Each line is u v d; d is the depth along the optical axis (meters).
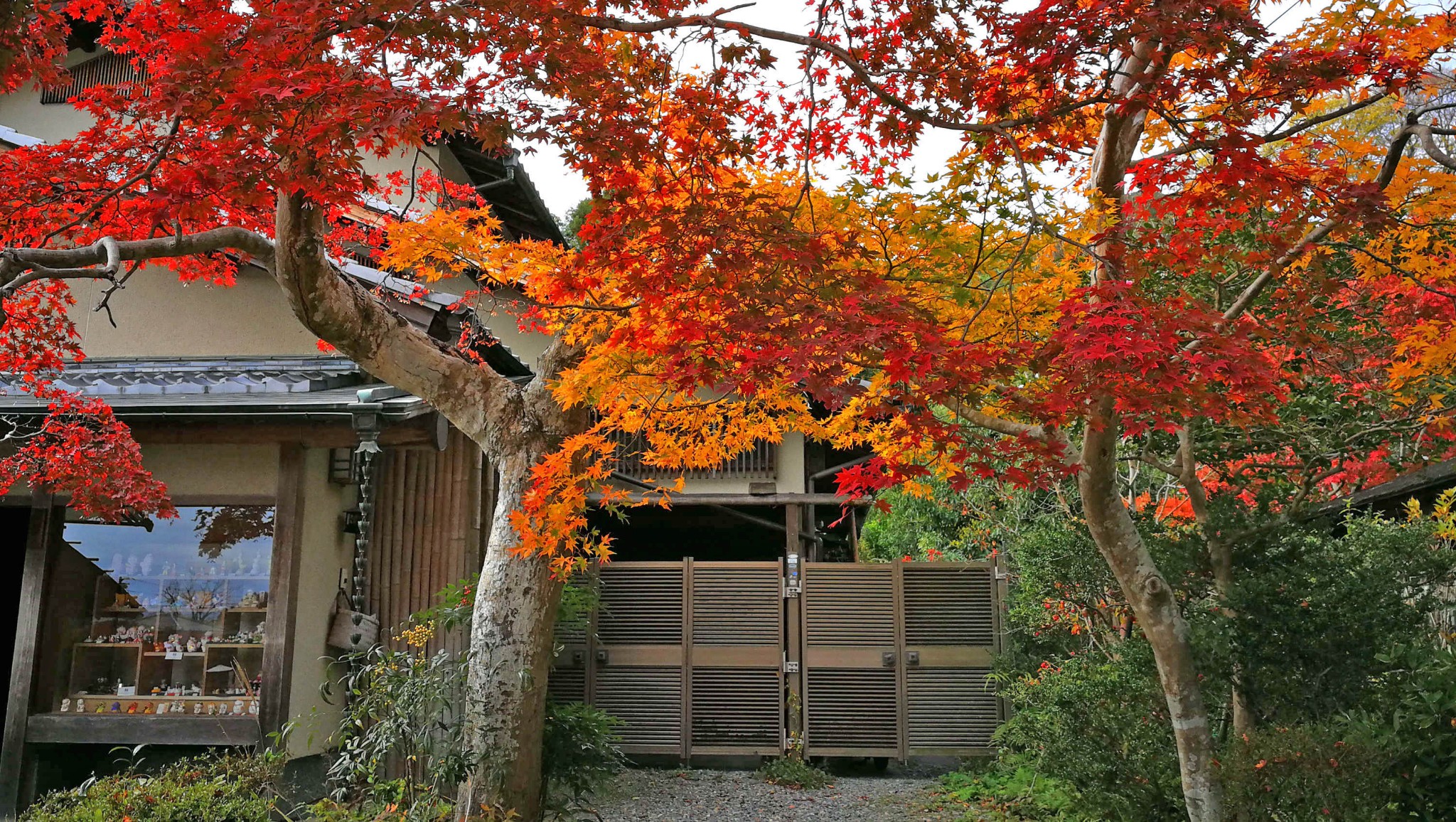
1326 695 4.78
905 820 7.01
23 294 5.59
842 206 4.30
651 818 7.11
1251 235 4.66
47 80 4.41
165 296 7.73
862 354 3.29
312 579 6.84
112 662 6.53
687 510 11.89
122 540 6.70
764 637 8.98
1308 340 4.34
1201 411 3.32
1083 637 7.72
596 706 8.91
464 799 5.23
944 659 8.81
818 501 10.65
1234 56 3.39
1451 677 3.99
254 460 6.77
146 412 5.99
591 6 3.86
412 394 5.87
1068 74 3.66
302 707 6.58
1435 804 3.87
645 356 4.60
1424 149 3.80
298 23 3.14
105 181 4.56
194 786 4.91
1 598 7.73
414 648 7.38
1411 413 5.07
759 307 3.41
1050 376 3.67
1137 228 4.27
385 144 3.32
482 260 5.07
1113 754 5.11
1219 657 4.70
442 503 7.73
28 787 6.32
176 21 3.91
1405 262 4.43
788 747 8.73
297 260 4.66
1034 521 8.48
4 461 5.88
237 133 3.22
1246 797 4.09
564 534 4.86
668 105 4.04
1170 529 5.89
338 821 5.15
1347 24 4.10
